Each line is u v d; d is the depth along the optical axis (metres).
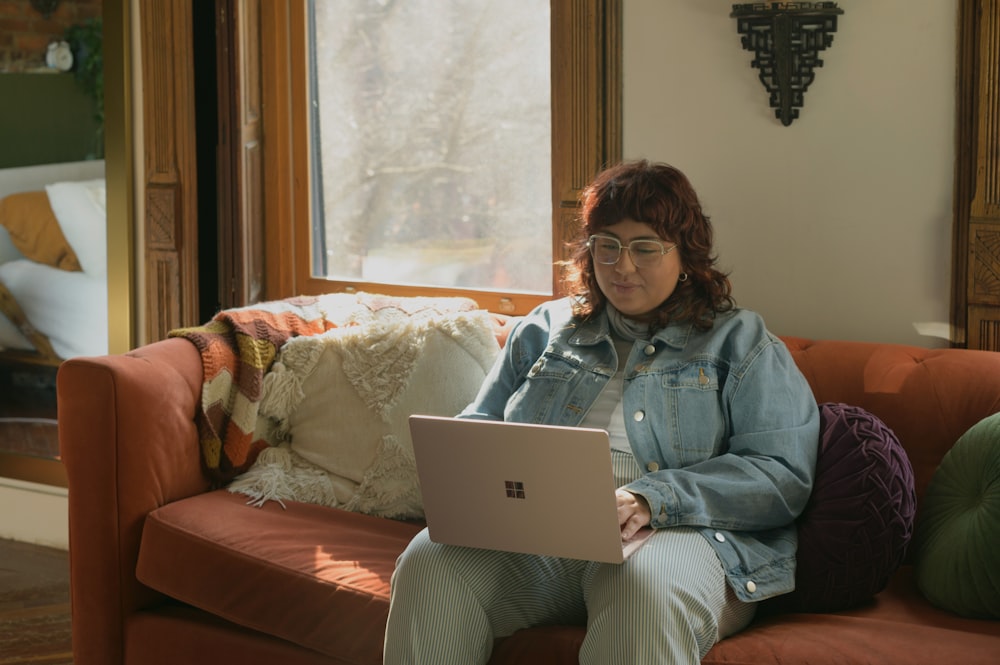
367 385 2.62
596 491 1.73
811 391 2.17
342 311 2.80
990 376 2.23
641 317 2.20
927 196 2.49
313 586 2.14
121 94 3.37
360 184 3.26
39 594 3.18
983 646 1.74
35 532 3.60
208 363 2.56
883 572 1.96
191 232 3.34
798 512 2.01
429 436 1.83
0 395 3.68
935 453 2.23
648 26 2.73
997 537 1.85
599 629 1.77
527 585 1.96
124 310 3.45
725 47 2.64
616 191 2.15
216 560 2.25
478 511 1.84
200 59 3.28
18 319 3.64
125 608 2.40
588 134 2.82
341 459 2.60
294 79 3.28
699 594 1.80
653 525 1.90
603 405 2.18
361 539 2.32
